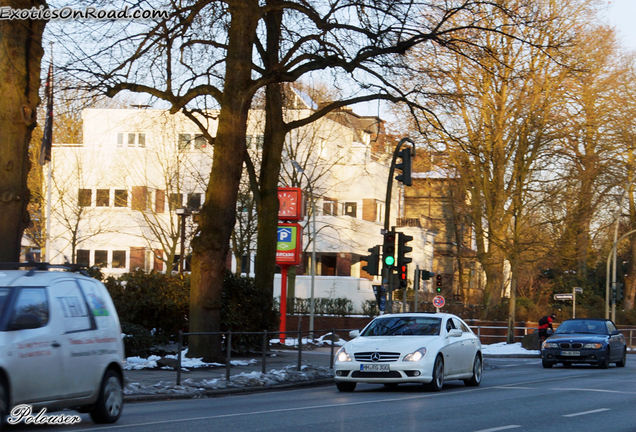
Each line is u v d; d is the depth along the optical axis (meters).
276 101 28.09
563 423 11.59
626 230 64.31
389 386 19.20
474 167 44.75
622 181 50.94
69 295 10.49
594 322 30.86
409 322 18.67
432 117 26.66
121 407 11.30
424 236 67.94
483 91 41.78
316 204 54.34
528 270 68.81
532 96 43.22
